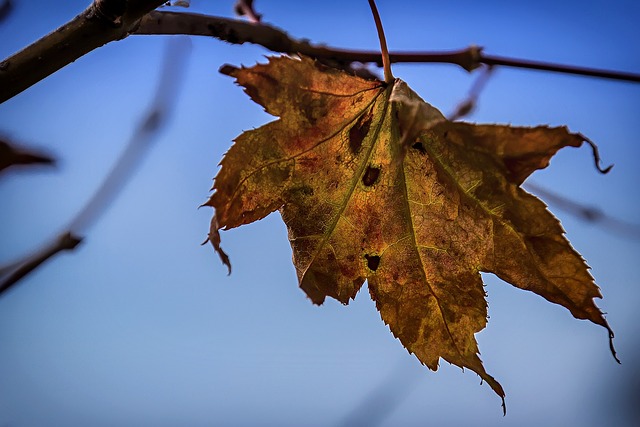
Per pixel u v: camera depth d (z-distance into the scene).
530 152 0.37
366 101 0.39
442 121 0.37
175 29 0.39
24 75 0.38
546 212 0.38
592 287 0.38
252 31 0.39
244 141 0.39
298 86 0.39
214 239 0.39
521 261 0.39
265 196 0.39
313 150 0.39
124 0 0.37
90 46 0.38
